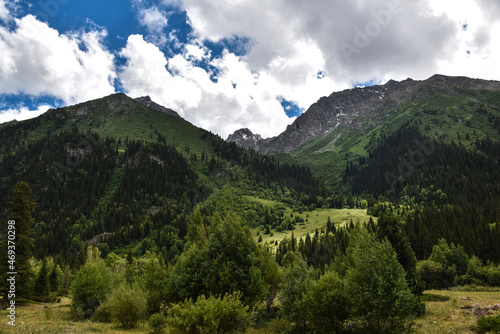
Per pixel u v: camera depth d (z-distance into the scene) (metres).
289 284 30.34
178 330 21.36
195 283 28.88
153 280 37.03
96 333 25.48
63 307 50.22
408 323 23.20
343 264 40.47
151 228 155.50
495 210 116.50
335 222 170.12
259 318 36.72
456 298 33.97
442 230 96.19
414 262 29.69
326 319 22.81
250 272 28.81
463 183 197.12
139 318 31.70
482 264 79.19
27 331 22.62
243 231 31.88
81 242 140.75
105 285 41.06
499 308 24.83
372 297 20.98
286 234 162.38
